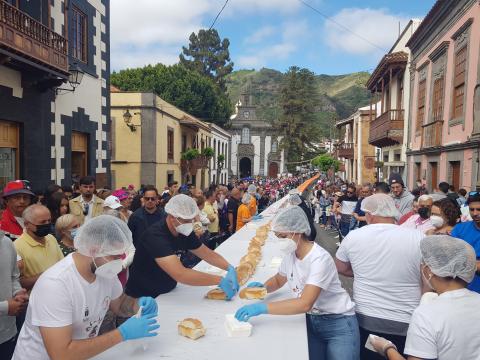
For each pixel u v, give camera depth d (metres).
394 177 6.63
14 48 6.36
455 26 11.22
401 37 17.77
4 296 2.85
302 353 2.11
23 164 7.73
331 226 13.65
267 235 5.51
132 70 37.53
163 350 2.13
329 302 2.66
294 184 33.53
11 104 7.28
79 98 9.93
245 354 2.09
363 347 2.85
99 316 2.05
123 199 6.11
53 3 8.53
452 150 10.95
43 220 3.37
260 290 2.98
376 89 21.48
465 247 1.96
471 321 1.83
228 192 10.54
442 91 12.20
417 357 1.87
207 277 2.86
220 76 58.75
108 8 11.58
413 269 2.66
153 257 2.79
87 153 10.62
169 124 20.12
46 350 1.82
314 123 57.03
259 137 55.84
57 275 1.84
